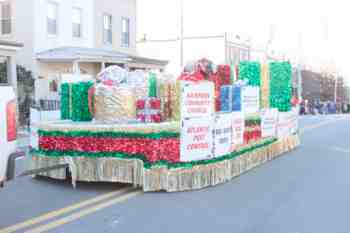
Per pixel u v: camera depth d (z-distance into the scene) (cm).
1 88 514
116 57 2384
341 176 941
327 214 651
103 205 693
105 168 799
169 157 777
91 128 804
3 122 515
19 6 2189
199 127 798
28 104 1944
